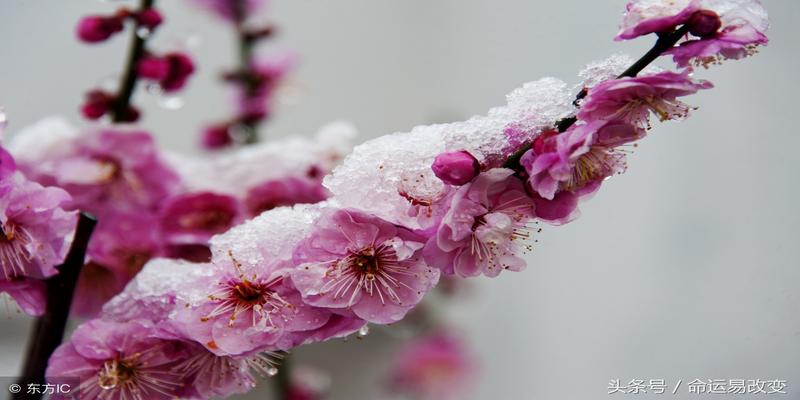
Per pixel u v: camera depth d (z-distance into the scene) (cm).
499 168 47
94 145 57
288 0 96
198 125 88
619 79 46
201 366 48
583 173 47
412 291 47
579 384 94
